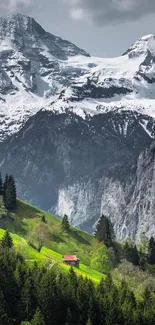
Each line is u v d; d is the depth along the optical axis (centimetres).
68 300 17488
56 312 17062
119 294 18625
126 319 17525
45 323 16225
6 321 15800
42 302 16938
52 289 17188
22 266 18438
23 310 16812
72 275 19225
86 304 17525
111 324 17288
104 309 17550
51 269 19425
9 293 17012
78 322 17175
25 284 17212
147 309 18112
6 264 17850
